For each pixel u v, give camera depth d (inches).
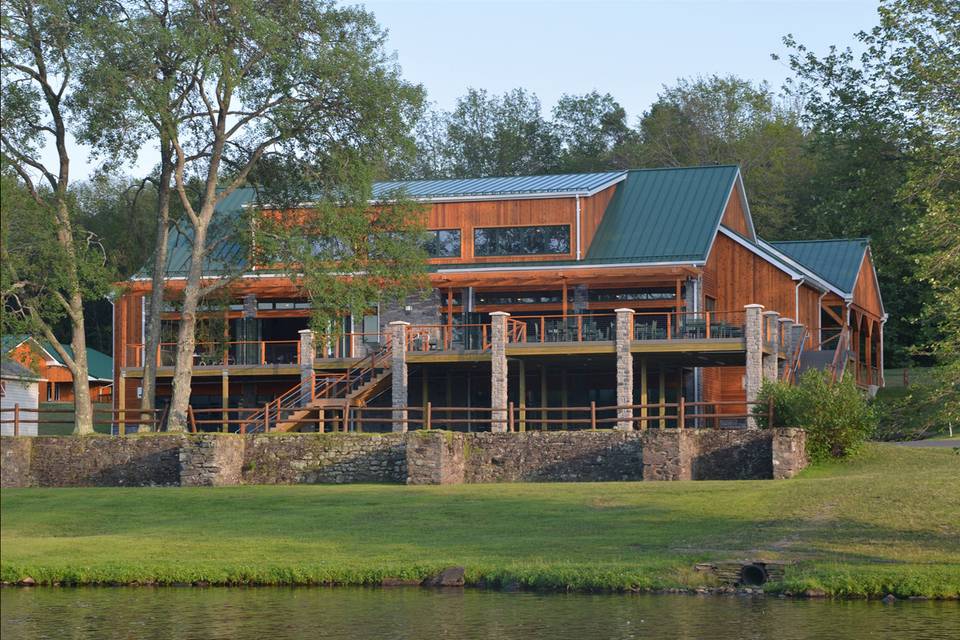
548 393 1989.4
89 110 1610.5
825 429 1456.7
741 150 3543.3
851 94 1836.9
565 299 1828.2
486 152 3892.7
